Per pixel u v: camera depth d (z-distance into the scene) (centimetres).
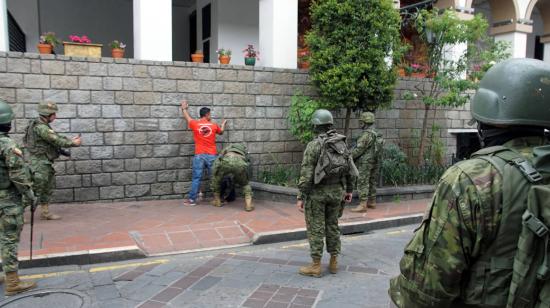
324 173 446
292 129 854
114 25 1322
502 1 1223
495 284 147
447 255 151
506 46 919
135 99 773
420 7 1141
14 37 1022
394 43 836
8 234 415
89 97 741
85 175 752
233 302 405
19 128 697
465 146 1150
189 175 828
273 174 884
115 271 488
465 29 863
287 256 545
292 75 911
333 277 471
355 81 798
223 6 1120
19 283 424
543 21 1358
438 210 157
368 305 399
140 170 789
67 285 445
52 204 736
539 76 159
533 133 163
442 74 912
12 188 417
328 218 477
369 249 577
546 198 136
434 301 156
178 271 488
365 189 753
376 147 756
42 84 707
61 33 1236
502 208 146
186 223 656
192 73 816
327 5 800
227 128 859
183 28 1443
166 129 802
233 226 650
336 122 966
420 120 1091
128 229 616
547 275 134
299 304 400
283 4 911
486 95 168
